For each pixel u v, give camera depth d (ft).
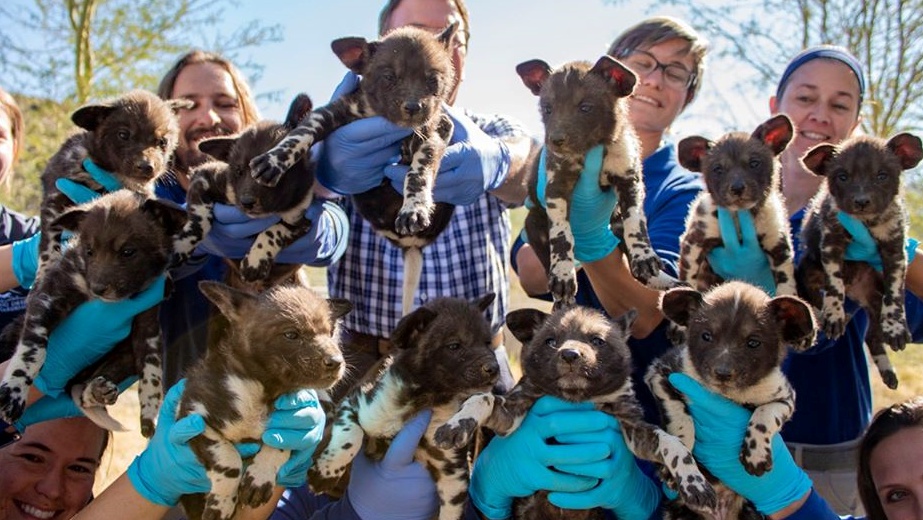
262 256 3.01
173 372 3.38
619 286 3.32
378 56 3.15
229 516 2.50
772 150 3.33
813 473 3.54
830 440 3.55
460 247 3.74
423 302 3.67
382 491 2.79
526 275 3.86
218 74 3.85
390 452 2.76
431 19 3.81
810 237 3.48
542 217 3.30
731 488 2.80
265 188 2.94
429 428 2.82
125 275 2.80
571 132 2.97
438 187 3.16
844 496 3.55
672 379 2.77
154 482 2.56
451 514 2.79
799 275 3.55
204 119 3.78
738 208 3.22
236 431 2.50
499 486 2.77
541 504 2.83
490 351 2.85
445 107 3.41
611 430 2.71
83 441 3.29
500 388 3.63
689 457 2.59
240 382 2.50
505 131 4.08
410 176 3.02
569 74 3.08
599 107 3.02
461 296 3.71
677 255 3.51
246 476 2.48
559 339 2.80
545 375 2.77
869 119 10.59
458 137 3.36
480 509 2.87
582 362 2.69
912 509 2.87
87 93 10.79
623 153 3.06
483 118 4.12
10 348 3.15
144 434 2.86
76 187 3.23
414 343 2.85
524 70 3.28
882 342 3.46
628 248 3.03
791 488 2.69
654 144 4.07
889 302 3.30
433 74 3.15
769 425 2.66
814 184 3.94
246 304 2.59
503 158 3.42
